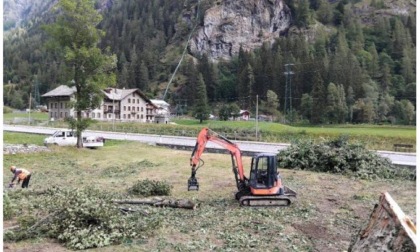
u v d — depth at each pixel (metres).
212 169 21.47
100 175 19.98
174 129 58.06
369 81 98.56
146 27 181.25
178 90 137.75
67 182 17.80
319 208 13.28
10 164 22.25
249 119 93.06
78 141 29.77
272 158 13.61
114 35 174.88
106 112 85.88
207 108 95.38
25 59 168.50
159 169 21.64
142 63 144.62
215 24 169.00
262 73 114.44
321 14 167.50
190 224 11.02
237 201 14.18
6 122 74.38
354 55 115.00
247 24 167.88
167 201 13.08
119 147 31.69
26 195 13.99
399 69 109.06
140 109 91.31
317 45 138.62
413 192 16.20
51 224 9.74
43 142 33.12
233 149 14.30
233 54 163.00
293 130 58.31
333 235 10.47
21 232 9.46
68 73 28.70
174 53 166.62
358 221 11.84
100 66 29.12
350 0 172.75
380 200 6.64
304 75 104.50
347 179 19.00
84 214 9.68
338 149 21.28
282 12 169.75
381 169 20.05
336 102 83.06
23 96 129.62
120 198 14.04
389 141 42.69
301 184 17.59
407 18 137.50
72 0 28.30
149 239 9.58
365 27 149.12
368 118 81.56
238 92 117.56
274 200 13.51
